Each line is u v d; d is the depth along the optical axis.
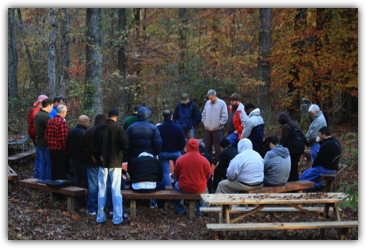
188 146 5.44
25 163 8.33
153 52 15.90
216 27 15.08
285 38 14.97
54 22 10.20
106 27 19.25
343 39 14.38
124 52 16.33
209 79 12.67
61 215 5.16
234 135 7.87
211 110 8.27
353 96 14.17
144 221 5.20
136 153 5.81
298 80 14.73
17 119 10.59
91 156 5.21
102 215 5.01
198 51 13.84
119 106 16.52
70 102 10.78
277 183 5.49
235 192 5.36
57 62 19.39
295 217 5.39
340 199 4.59
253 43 16.02
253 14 14.80
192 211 5.45
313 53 14.19
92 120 10.55
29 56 18.45
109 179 5.36
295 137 6.32
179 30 17.84
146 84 16.33
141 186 5.23
